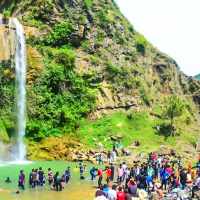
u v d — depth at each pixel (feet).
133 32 222.89
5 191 72.49
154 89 211.00
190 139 166.50
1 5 208.54
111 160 123.13
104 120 164.25
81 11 192.85
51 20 179.22
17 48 155.02
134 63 203.10
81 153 132.16
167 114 170.50
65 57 167.32
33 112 148.36
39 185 79.97
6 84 145.79
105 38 196.13
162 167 88.99
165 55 235.20
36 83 155.02
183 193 66.95
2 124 137.59
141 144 150.61
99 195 55.42
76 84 167.32
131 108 181.47
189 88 251.39
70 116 155.43
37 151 132.57
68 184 82.84
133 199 59.77
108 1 221.05
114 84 183.83
